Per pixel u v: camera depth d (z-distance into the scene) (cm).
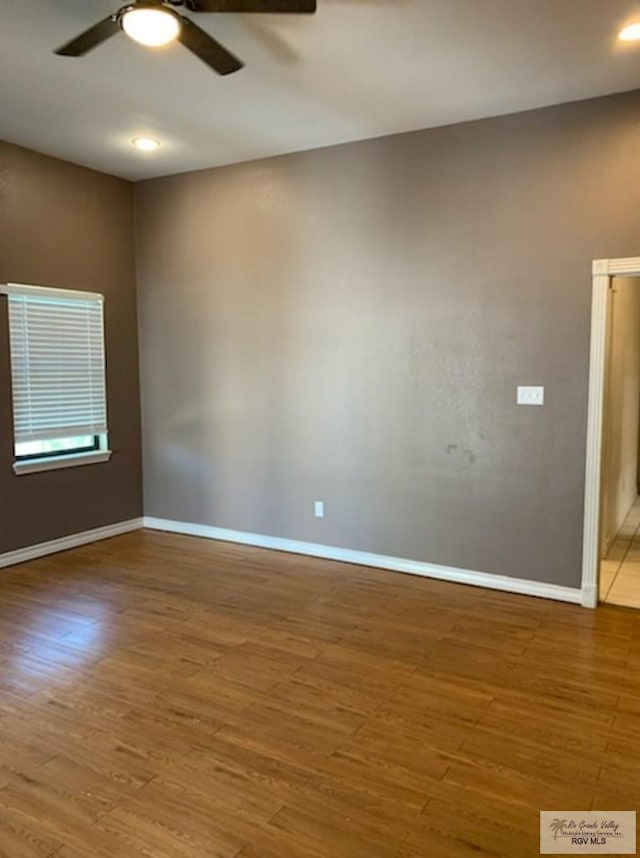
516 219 387
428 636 341
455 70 324
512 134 383
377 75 330
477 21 275
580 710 268
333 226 451
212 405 522
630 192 354
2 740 247
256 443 503
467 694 281
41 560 472
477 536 417
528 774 226
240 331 500
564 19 274
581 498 381
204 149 454
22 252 452
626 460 601
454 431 419
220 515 528
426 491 433
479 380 407
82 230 497
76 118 391
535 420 391
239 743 245
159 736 250
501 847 193
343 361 457
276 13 235
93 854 190
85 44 246
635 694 281
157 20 223
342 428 462
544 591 396
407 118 392
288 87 345
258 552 494
